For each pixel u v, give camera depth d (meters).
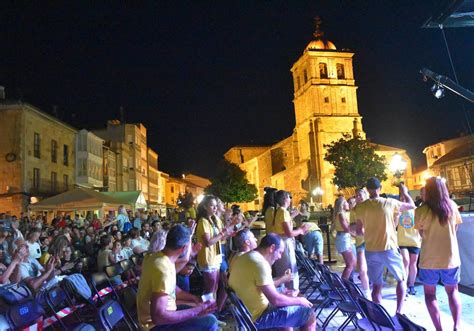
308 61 61.25
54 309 5.95
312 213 46.81
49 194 32.38
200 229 6.75
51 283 7.34
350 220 8.86
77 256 10.34
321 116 59.91
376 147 64.00
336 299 6.04
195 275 9.59
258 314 4.83
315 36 64.12
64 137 35.97
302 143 64.62
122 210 17.97
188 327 4.49
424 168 71.12
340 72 62.25
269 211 7.23
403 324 4.07
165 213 63.97
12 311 4.93
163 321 4.14
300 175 62.09
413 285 8.19
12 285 5.85
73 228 13.34
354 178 49.56
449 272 5.37
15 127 29.11
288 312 4.82
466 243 8.41
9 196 28.34
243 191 71.69
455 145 62.59
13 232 10.46
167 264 4.36
